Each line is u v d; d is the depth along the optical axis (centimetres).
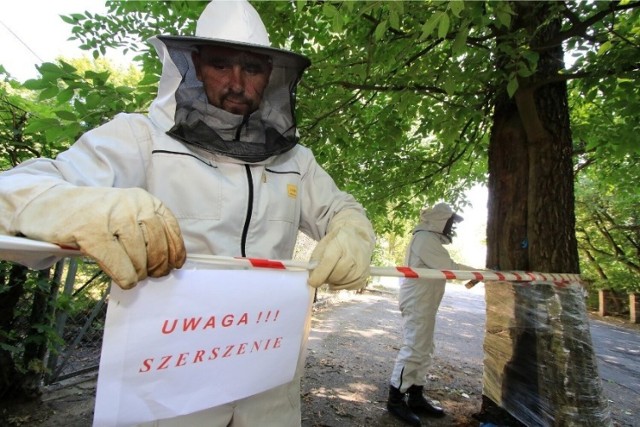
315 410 376
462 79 270
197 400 99
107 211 78
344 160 494
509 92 228
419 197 643
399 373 367
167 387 94
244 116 130
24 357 339
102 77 239
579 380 242
